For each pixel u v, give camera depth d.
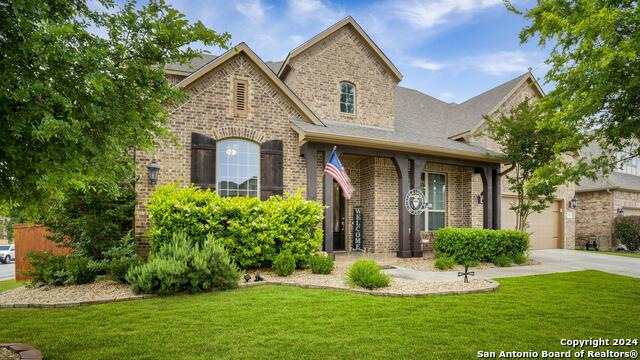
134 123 4.11
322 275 9.44
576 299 7.31
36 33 3.05
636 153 8.43
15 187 3.97
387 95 15.71
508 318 6.01
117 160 4.56
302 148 12.30
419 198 13.51
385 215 14.28
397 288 7.95
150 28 4.22
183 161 10.98
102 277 8.48
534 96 16.41
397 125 16.33
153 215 9.25
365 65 15.43
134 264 8.23
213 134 11.44
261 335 5.13
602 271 11.25
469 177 16.02
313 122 12.92
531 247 17.75
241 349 4.63
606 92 7.21
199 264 7.48
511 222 17.30
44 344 4.82
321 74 14.62
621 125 7.43
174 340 4.94
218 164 11.60
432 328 5.46
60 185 3.91
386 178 14.41
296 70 14.27
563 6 8.23
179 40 4.37
